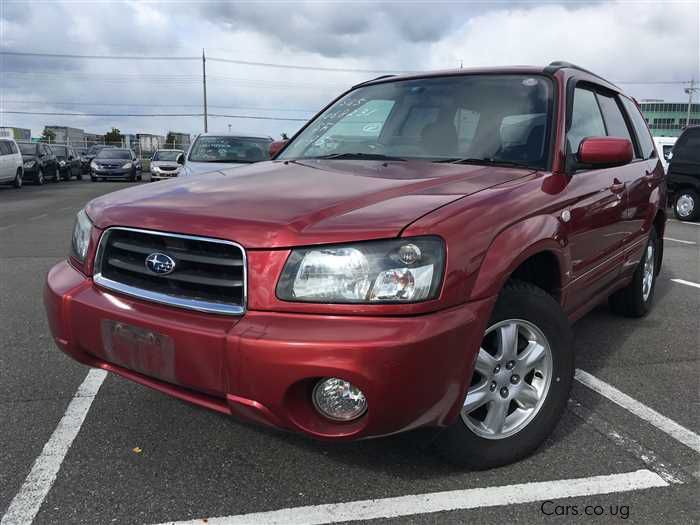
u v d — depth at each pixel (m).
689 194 12.60
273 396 2.08
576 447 2.82
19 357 3.93
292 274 2.13
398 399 2.04
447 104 3.49
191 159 10.23
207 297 2.27
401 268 2.08
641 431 3.00
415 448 2.76
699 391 3.51
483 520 2.29
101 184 25.94
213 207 2.40
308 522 2.26
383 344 1.99
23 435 2.88
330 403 2.15
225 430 2.94
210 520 2.26
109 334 2.42
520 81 3.45
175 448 2.77
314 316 2.10
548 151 3.07
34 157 24.12
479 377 2.51
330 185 2.63
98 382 3.51
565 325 2.71
